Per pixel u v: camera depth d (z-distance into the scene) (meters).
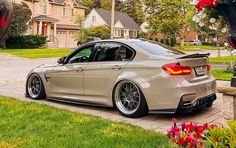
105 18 57.00
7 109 5.73
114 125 4.81
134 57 5.68
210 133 2.76
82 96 6.36
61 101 6.83
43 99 7.20
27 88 7.33
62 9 45.78
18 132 4.44
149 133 4.46
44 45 38.06
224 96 3.50
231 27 3.11
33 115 5.36
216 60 20.47
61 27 44.75
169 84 5.14
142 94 5.42
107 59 6.05
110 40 6.19
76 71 6.40
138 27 62.69
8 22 1.69
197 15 5.35
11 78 11.15
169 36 43.38
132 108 5.64
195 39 62.09
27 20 34.84
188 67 5.31
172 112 5.20
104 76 5.96
